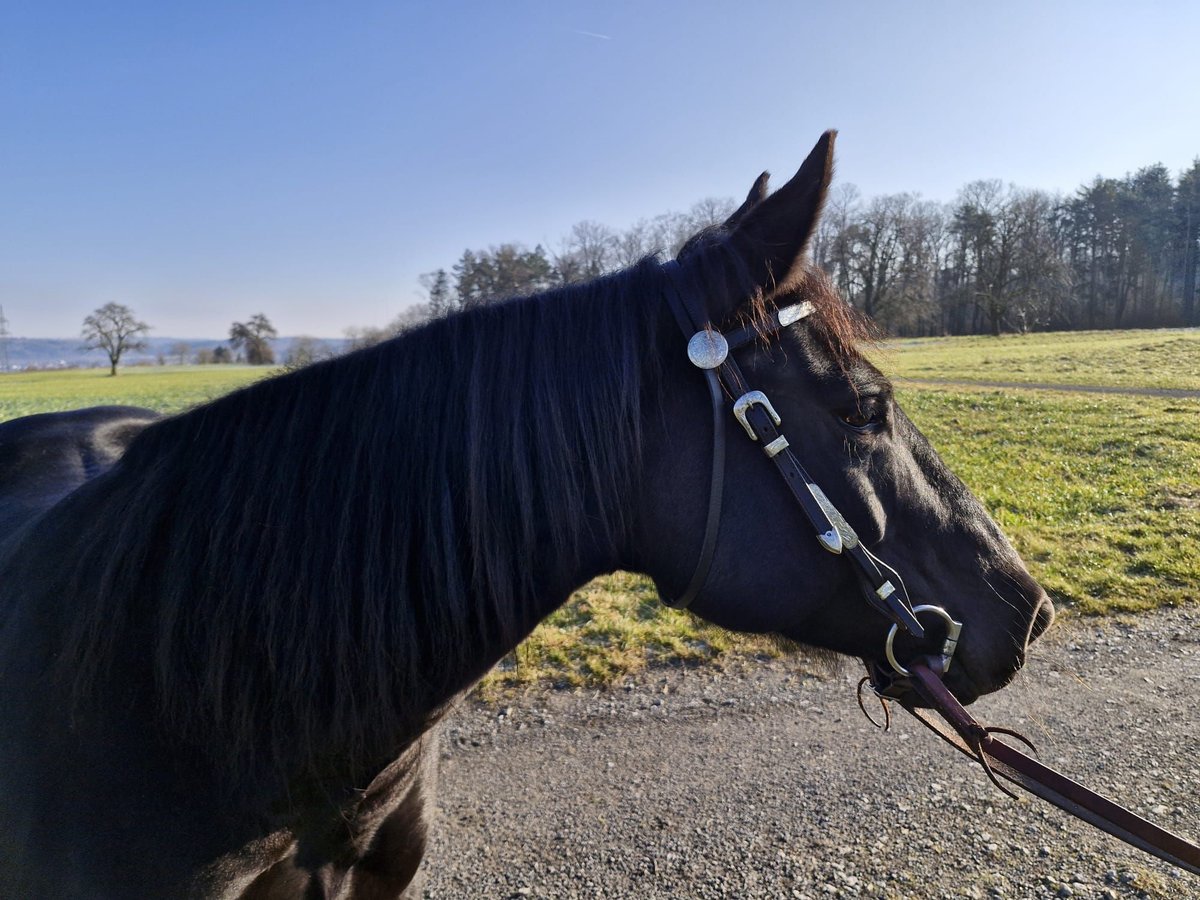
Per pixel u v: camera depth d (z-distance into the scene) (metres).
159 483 1.45
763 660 4.84
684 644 5.05
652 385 1.45
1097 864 3.05
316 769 1.41
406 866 1.89
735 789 3.59
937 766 3.74
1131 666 4.74
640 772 3.73
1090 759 3.77
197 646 1.36
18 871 1.42
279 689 1.34
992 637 1.55
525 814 3.43
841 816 3.38
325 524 1.37
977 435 13.37
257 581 1.35
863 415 1.48
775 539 1.44
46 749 1.41
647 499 1.45
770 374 1.46
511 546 1.39
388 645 1.35
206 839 1.40
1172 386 19.20
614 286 1.53
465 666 1.42
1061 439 12.27
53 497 2.35
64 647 1.42
